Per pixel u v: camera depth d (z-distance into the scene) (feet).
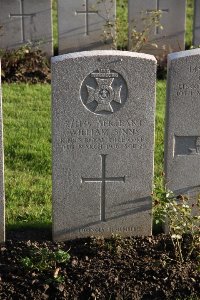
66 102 9.77
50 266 9.62
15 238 10.46
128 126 9.96
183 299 9.36
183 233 10.18
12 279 9.50
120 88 9.81
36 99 15.94
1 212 10.09
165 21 18.08
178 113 10.05
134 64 9.73
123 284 9.45
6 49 18.03
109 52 9.73
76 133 9.92
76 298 9.34
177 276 9.56
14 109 15.26
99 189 10.19
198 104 10.01
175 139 10.18
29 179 12.35
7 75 17.20
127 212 10.32
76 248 10.11
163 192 10.02
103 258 9.89
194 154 10.25
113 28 18.22
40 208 11.43
